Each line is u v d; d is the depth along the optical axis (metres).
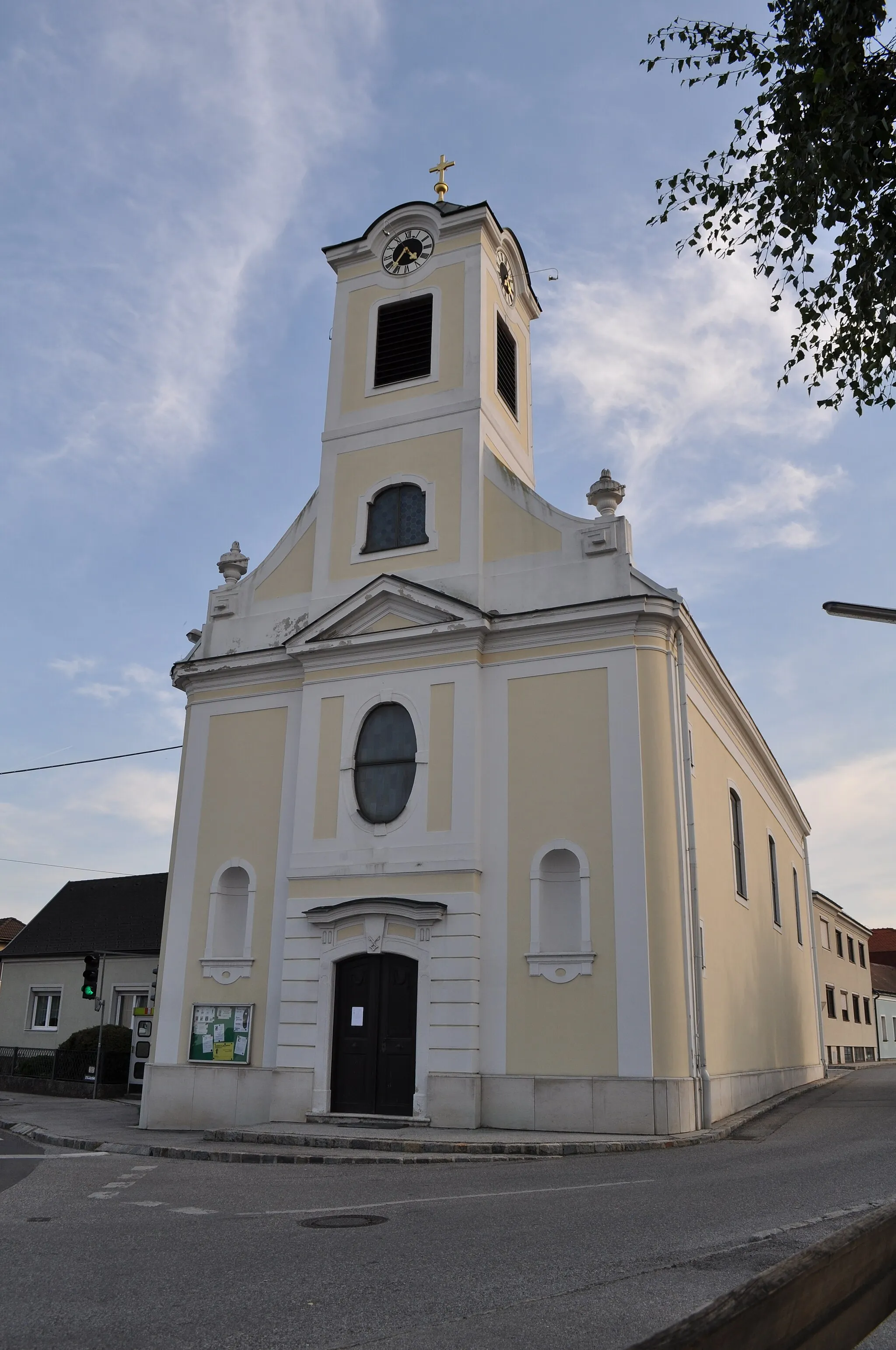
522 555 19.38
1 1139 17.56
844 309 10.11
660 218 10.83
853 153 8.70
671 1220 8.51
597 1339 5.12
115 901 37.62
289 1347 5.14
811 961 35.06
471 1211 9.27
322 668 20.05
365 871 18.39
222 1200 10.27
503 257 23.06
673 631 18.17
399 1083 17.34
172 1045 19.45
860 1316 3.87
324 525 21.42
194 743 21.33
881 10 8.58
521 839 17.62
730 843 22.19
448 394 21.08
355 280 23.06
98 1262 7.29
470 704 18.48
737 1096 19.11
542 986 16.80
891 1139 14.51
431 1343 5.11
